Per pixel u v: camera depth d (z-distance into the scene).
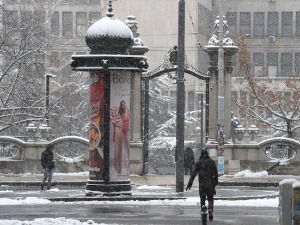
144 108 92.00
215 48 91.31
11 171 91.62
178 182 69.75
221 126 87.19
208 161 46.47
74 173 90.88
